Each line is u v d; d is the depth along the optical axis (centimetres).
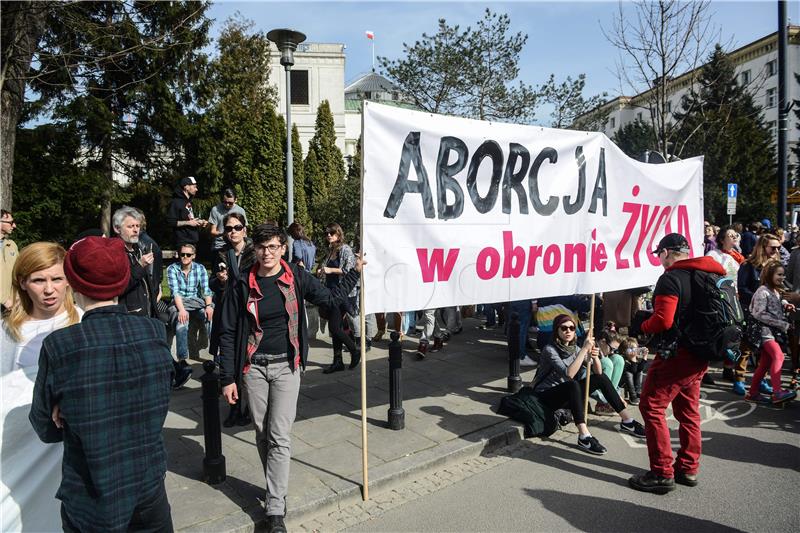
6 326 257
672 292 380
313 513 357
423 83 1583
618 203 550
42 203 1547
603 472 430
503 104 1605
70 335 201
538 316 688
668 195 610
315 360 744
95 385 198
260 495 365
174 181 1898
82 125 1614
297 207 2242
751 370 735
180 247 699
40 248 256
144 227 513
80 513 203
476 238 433
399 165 386
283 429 329
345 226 2039
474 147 427
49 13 738
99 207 1700
